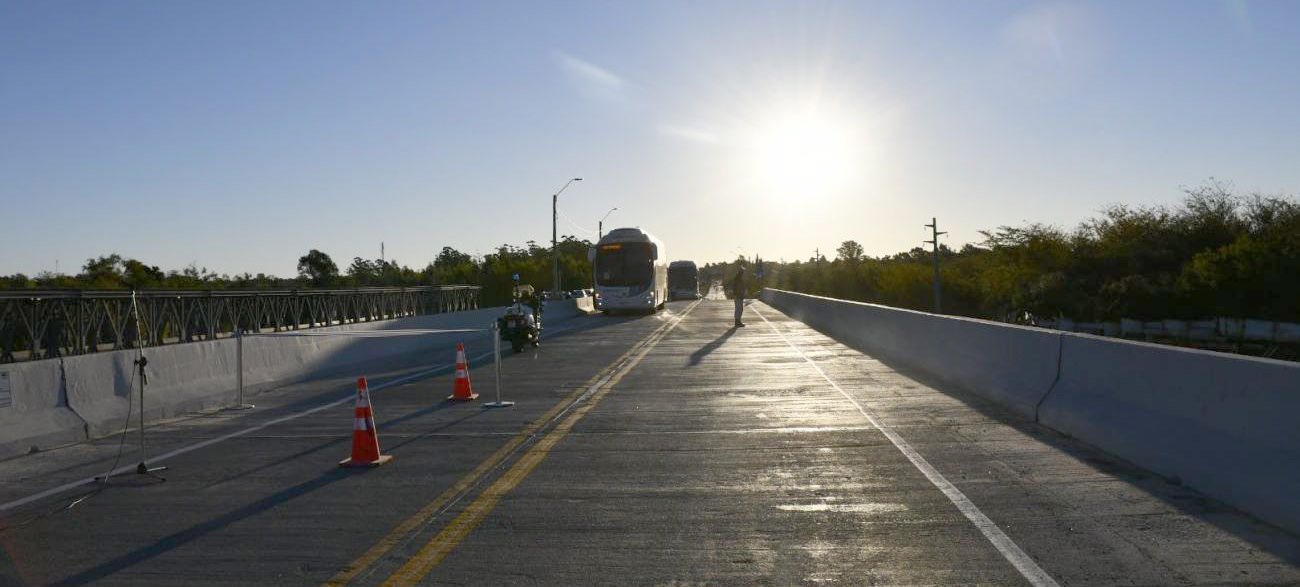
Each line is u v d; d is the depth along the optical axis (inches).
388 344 984.9
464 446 404.8
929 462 346.6
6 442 410.6
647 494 306.5
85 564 241.3
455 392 569.9
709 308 2226.9
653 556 238.2
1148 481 306.8
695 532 259.8
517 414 500.1
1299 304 1533.0
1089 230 2146.9
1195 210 1955.0
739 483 319.9
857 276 4222.4
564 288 3946.9
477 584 219.0
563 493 310.2
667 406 518.0
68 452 422.6
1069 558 227.8
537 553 242.8
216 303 1637.6
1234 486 269.6
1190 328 1606.8
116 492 330.0
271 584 222.2
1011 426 422.6
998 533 250.8
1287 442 254.8
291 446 419.5
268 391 665.0
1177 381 318.7
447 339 1176.2
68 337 1320.1
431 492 316.5
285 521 281.7
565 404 534.6
